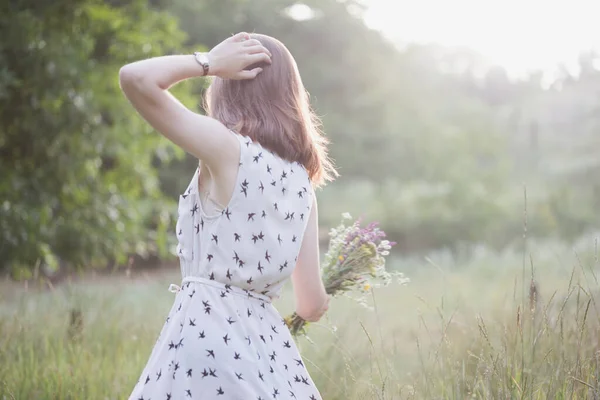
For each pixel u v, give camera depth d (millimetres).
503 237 18391
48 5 7668
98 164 8812
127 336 4477
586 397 2396
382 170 24375
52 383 3463
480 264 13023
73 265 7891
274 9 22922
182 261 1976
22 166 7910
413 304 7598
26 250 7137
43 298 5559
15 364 3662
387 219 19391
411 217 19250
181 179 20234
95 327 4473
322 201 21422
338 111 24547
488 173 23266
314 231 2160
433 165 24422
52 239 7730
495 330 3488
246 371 1830
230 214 1891
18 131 7652
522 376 2541
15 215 7184
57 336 4223
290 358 1975
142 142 9453
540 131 27234
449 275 11352
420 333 5316
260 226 1919
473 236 18703
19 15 7219
